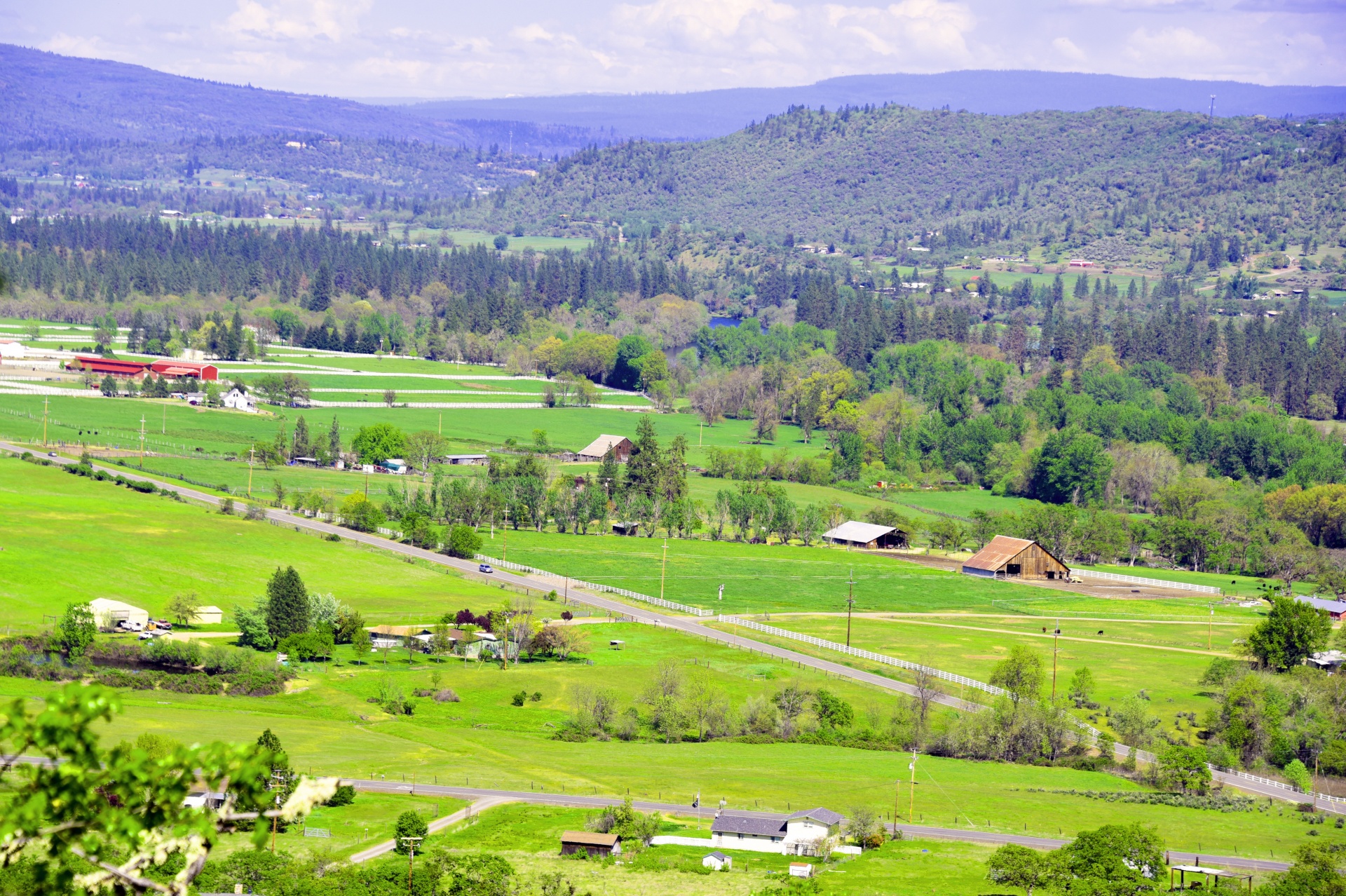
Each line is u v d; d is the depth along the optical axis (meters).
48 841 26.30
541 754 139.00
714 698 155.75
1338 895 102.81
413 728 144.25
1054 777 141.62
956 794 131.50
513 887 99.00
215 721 136.25
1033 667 163.38
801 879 103.00
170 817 27.08
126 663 154.38
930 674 164.12
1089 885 104.12
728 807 123.56
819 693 157.50
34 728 25.33
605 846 109.31
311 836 107.94
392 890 95.81
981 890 103.88
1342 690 162.50
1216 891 102.50
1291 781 144.12
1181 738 155.00
